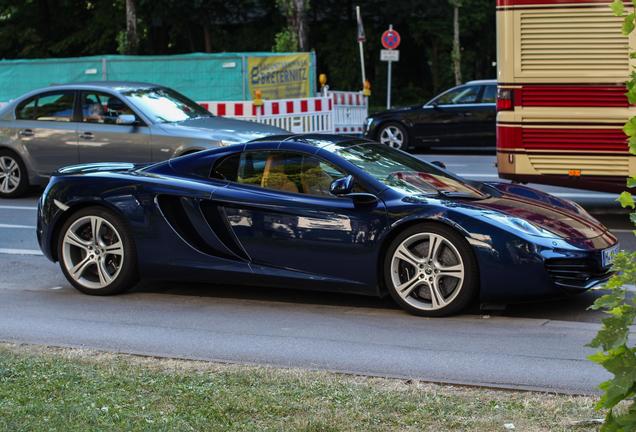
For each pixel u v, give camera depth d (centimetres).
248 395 668
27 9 6003
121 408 639
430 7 5975
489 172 2355
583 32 1480
